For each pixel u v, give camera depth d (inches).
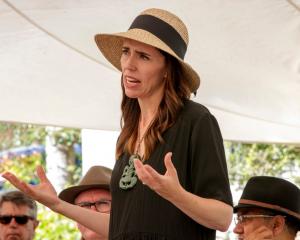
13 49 254.7
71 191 238.1
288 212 198.8
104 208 236.5
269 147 523.5
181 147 136.9
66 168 644.7
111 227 140.1
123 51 142.0
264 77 258.5
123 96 147.9
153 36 139.2
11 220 259.0
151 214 134.3
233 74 260.1
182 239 133.5
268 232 199.2
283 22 220.5
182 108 140.0
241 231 202.2
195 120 138.1
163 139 137.9
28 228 261.1
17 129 657.6
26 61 261.7
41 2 223.1
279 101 278.2
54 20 235.1
